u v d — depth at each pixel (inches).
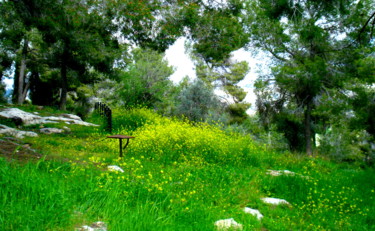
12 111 532.7
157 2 414.9
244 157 388.8
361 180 365.7
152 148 358.0
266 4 410.9
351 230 198.4
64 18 451.8
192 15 438.9
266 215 201.0
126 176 194.5
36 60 1080.2
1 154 202.1
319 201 241.0
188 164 298.4
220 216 177.6
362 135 943.0
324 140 829.8
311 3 410.3
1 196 124.4
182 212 164.9
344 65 721.0
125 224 123.6
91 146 365.7
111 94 1378.0
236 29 500.4
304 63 706.2
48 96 1275.8
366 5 638.5
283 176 299.4
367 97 633.6
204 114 946.7
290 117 756.6
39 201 126.2
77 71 941.8
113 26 448.8
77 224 118.2
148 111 658.2
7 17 661.3
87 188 152.8
